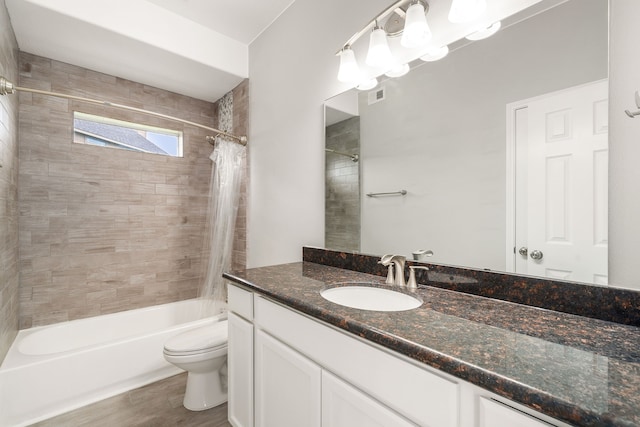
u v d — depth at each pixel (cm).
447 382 63
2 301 165
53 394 166
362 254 155
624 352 64
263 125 233
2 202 164
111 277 249
